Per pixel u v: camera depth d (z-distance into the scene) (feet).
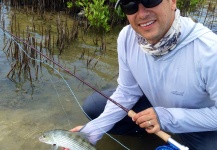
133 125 3.03
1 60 4.43
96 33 5.91
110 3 6.25
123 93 2.75
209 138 2.47
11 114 3.32
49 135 2.38
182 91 2.25
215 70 2.03
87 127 2.62
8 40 4.97
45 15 6.46
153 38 2.06
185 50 2.13
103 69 4.51
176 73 2.20
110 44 5.50
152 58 2.26
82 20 6.19
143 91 2.58
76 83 4.06
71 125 3.22
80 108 3.53
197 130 2.29
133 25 2.10
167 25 2.03
